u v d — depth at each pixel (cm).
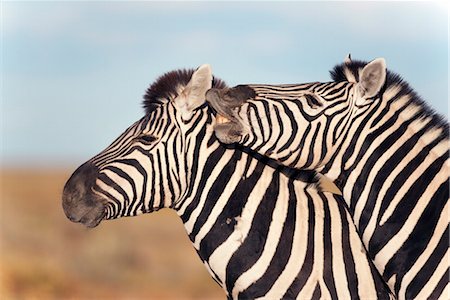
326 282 1145
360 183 1119
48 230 4369
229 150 1173
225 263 1164
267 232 1157
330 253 1152
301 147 1113
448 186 1095
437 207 1090
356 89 1121
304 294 1145
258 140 1113
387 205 1105
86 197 1155
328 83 1140
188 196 1174
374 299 1145
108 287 3266
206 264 1188
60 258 3578
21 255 3419
